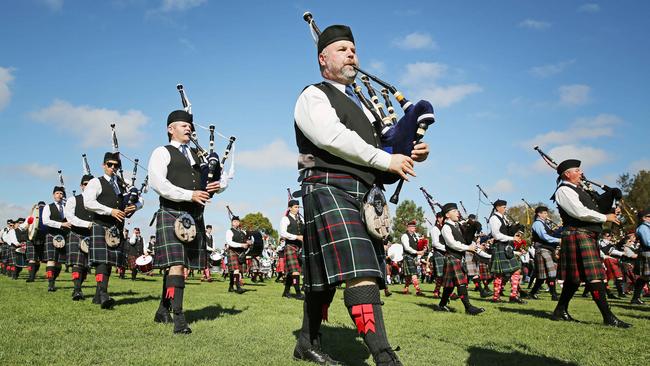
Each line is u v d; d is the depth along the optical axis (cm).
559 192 507
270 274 1811
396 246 1387
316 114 217
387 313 538
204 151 410
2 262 1468
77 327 332
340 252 212
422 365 260
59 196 750
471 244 598
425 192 855
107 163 513
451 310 604
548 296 970
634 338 378
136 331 324
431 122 220
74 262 564
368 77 249
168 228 360
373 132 235
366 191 226
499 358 288
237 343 293
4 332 302
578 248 493
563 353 310
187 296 653
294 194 245
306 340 254
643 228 782
